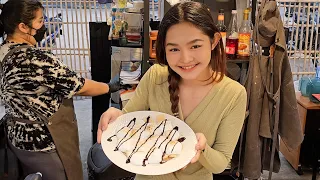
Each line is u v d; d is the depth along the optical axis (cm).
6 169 217
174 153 120
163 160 118
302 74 436
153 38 239
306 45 427
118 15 281
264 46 242
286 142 259
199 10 113
